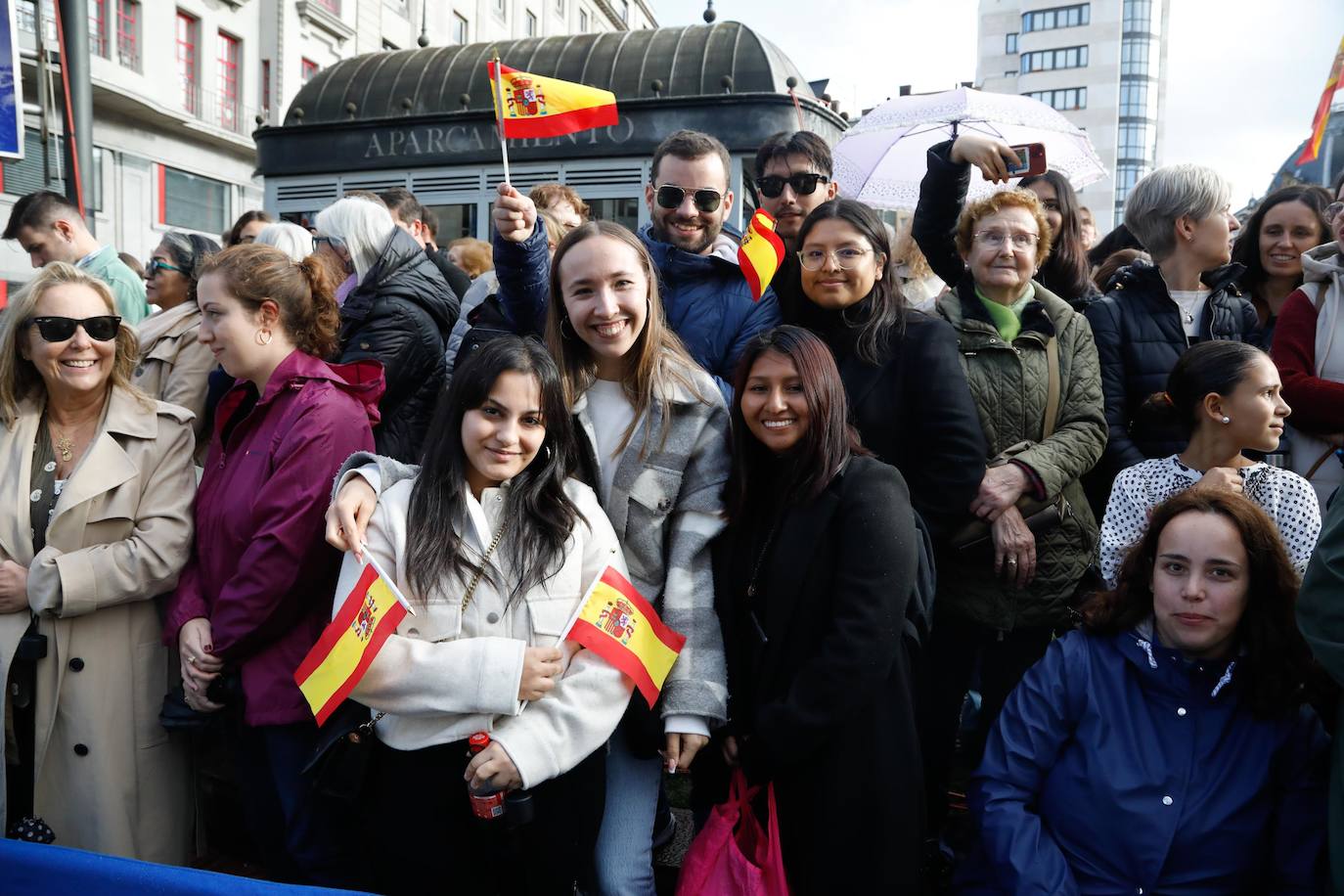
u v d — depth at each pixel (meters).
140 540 2.52
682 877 2.03
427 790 1.93
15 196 16.30
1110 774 2.04
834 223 2.50
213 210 22.52
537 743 1.87
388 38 27.09
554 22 35.97
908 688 2.09
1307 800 1.97
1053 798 2.11
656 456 2.20
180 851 2.71
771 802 2.03
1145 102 66.44
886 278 2.56
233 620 2.25
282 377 2.40
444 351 3.24
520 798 1.85
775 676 2.08
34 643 2.45
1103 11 65.44
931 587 2.21
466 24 30.41
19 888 1.94
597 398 2.29
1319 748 1.99
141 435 2.60
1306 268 2.92
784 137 3.44
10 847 1.97
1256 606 2.01
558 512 1.99
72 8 5.80
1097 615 2.19
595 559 2.05
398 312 3.04
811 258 2.53
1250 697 2.02
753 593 2.15
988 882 2.11
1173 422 2.67
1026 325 2.81
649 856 2.29
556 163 6.61
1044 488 2.56
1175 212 3.17
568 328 2.25
